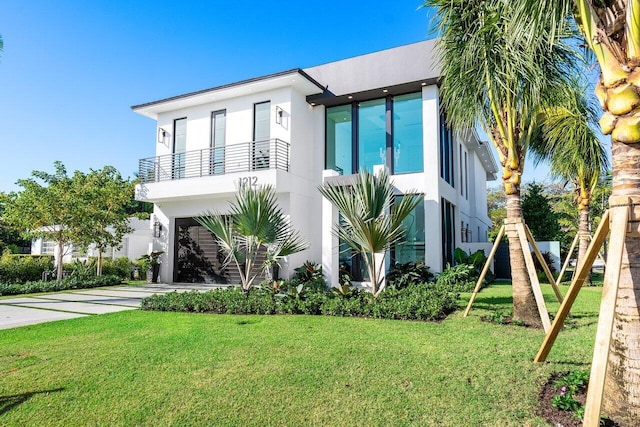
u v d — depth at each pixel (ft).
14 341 17.67
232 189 42.78
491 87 18.49
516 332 17.92
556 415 9.53
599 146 31.68
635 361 8.98
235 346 16.24
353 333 18.22
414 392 11.16
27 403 10.93
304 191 44.93
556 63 18.49
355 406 10.37
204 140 48.75
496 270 53.26
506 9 11.18
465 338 16.89
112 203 49.60
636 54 8.63
